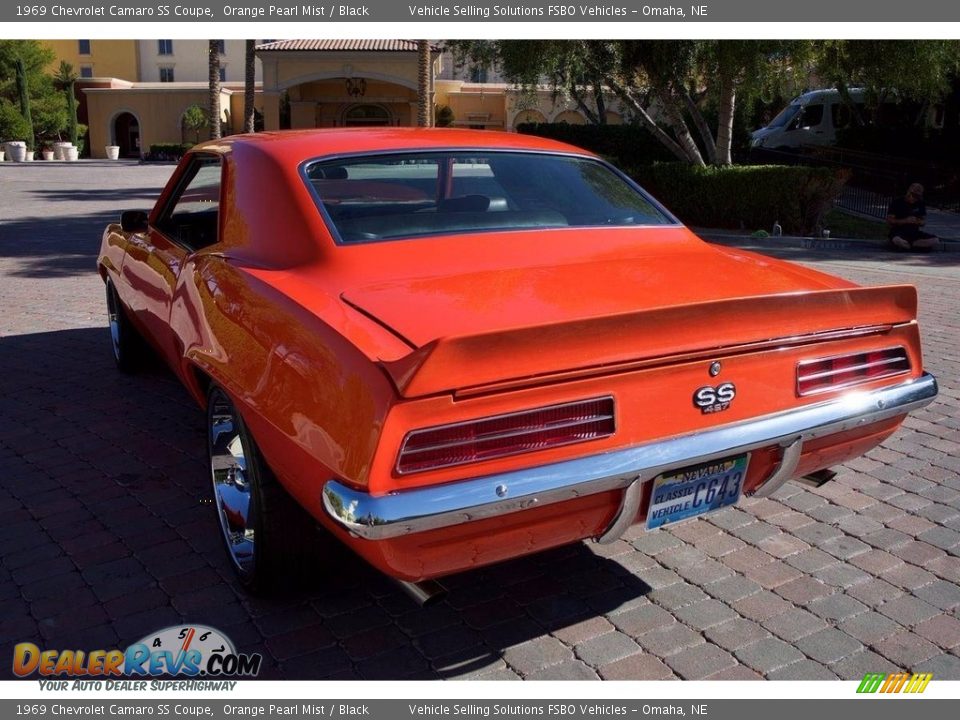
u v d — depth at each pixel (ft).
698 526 12.37
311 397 8.06
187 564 11.28
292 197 10.41
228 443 10.69
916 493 13.48
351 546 8.02
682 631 9.82
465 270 9.74
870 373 9.79
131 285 16.02
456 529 7.73
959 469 14.46
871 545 11.77
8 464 14.51
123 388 18.65
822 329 9.20
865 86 66.18
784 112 90.33
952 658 9.30
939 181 71.00
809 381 9.32
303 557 9.78
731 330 8.58
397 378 7.27
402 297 8.86
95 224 50.60
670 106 59.00
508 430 7.70
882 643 9.56
